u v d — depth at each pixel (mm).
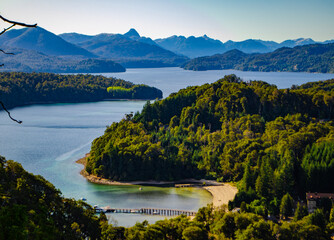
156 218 161250
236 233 127125
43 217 83250
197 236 121312
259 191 178125
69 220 115875
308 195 165500
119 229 123562
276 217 162250
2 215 44656
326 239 129875
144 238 117250
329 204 158750
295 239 124938
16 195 102375
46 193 118312
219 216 139125
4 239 43062
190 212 165625
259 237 122812
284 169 180250
